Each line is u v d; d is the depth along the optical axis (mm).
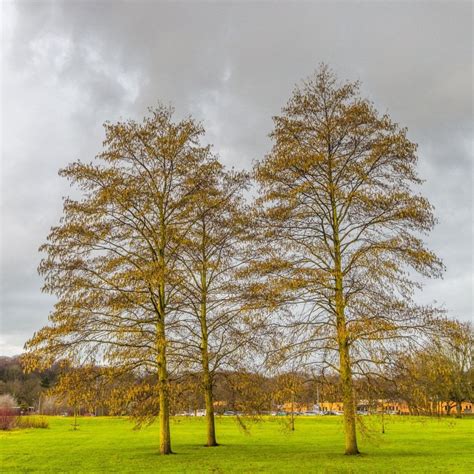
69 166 26047
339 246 24328
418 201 22859
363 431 22234
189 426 61125
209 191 28188
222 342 28703
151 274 23906
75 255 25422
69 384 23359
